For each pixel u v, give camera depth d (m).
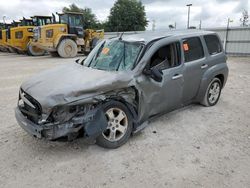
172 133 4.48
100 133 3.66
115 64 4.36
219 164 3.50
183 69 4.78
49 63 15.17
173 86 4.61
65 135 3.42
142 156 3.72
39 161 3.60
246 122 4.98
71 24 19.09
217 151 3.85
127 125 4.03
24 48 21.66
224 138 4.29
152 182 3.12
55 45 18.38
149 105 4.28
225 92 7.32
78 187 3.04
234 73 10.81
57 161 3.60
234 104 6.12
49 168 3.43
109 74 4.00
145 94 4.16
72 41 18.92
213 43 5.73
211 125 4.83
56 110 3.38
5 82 9.22
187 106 5.90
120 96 3.91
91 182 3.13
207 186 3.04
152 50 4.29
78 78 3.88
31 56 21.19
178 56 4.76
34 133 3.46
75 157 3.70
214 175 3.26
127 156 3.72
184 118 5.17
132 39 4.68
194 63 5.05
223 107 5.88
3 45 24.83
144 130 4.59
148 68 4.20
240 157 3.68
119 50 4.55
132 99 4.07
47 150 3.91
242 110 5.69
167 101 4.59
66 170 3.38
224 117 5.25
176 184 3.08
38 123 3.47
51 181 3.16
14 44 21.45
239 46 19.95
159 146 4.01
